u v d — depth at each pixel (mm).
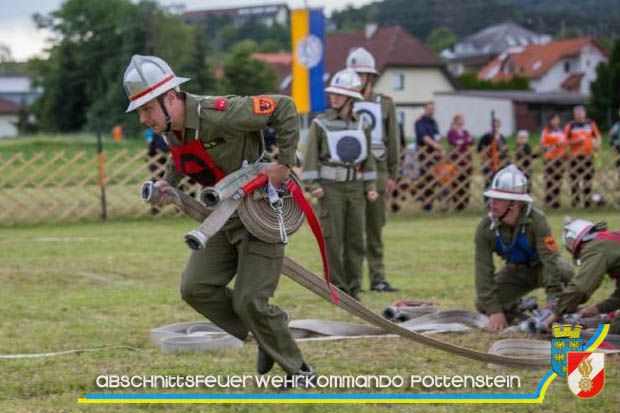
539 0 160000
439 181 17188
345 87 7809
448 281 9180
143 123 4477
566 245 6105
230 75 52750
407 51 60531
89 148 28234
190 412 4676
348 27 116188
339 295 4949
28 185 17328
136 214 16766
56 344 6250
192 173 4656
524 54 84938
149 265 10383
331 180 7855
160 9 56406
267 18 103125
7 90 90500
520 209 6543
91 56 58594
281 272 4848
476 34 118000
